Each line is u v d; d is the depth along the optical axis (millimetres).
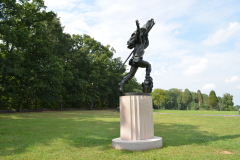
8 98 31672
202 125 13031
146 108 6434
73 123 14422
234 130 10398
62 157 5277
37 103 38969
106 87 50344
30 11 31312
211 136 8586
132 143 5891
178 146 6477
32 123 14156
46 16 33375
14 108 34656
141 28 7371
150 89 7020
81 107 49812
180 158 4898
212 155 5207
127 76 7191
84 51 43438
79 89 41469
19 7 26391
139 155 5223
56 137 8461
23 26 29531
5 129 10961
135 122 6195
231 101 84562
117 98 54594
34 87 29000
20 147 6547
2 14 23578
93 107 53000
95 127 12141
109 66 52719
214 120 16328
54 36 36250
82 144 7047
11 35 23141
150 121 6531
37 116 21422
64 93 39281
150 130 6477
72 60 42219
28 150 6145
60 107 41844
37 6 32438
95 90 46500
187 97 91188
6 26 22141
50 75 30578
